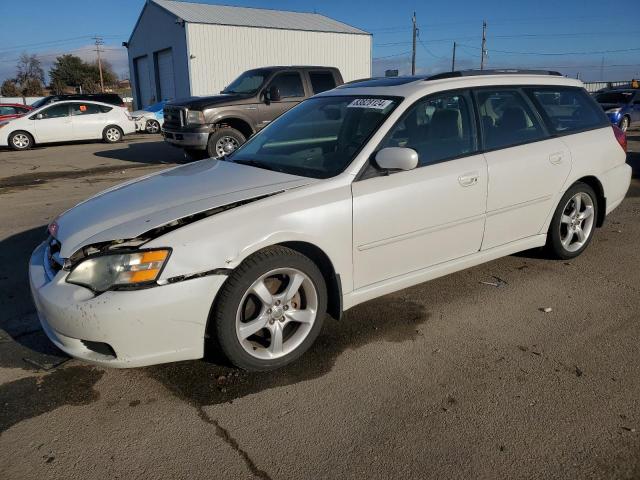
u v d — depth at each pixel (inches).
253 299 120.3
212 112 402.0
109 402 113.1
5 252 213.5
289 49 1127.6
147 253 105.9
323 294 127.8
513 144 162.7
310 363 127.0
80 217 126.3
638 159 433.1
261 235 114.9
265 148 159.9
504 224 161.5
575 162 176.7
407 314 151.6
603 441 98.5
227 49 1059.3
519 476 90.7
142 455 97.3
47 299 109.5
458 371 122.6
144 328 106.2
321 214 123.2
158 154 546.6
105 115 679.7
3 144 621.9
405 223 136.8
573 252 188.7
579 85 192.2
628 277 176.6
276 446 99.0
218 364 126.6
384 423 104.8
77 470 93.9
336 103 160.2
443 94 150.9
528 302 158.1
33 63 3201.3
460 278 176.9
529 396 112.5
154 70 1216.8
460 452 96.5
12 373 124.4
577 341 135.0
